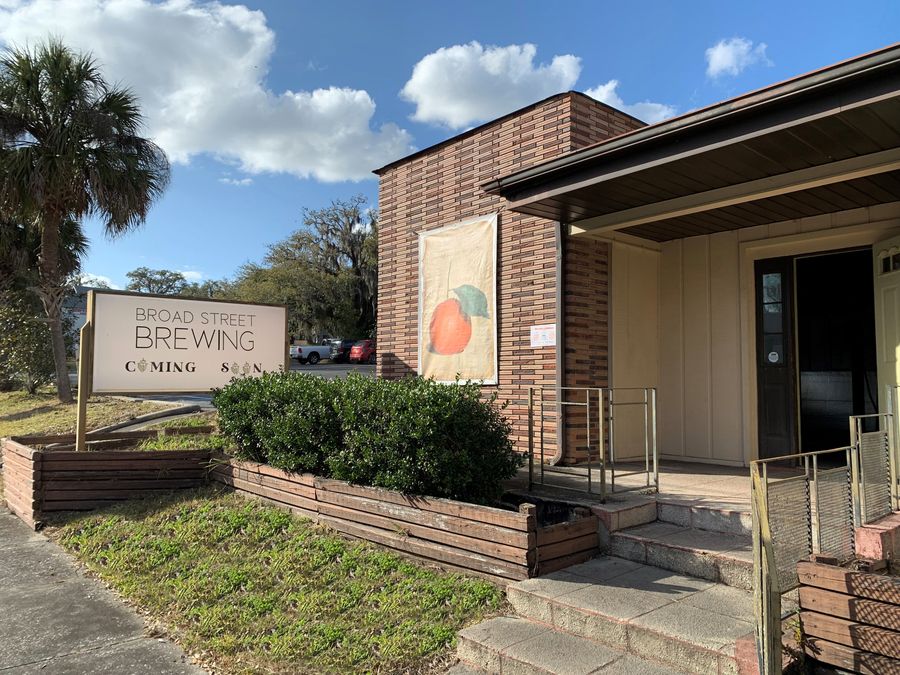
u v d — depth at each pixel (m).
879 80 4.04
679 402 8.07
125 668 3.81
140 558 5.59
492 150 8.38
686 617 3.63
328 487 5.94
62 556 5.98
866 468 4.36
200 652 3.97
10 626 4.41
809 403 8.97
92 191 13.57
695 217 7.08
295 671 3.67
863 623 3.10
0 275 16.56
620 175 5.55
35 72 13.15
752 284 7.57
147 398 15.19
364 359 34.62
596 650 3.58
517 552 4.41
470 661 3.75
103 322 7.71
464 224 8.67
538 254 7.66
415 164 9.64
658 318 8.30
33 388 16.09
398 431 5.23
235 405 7.26
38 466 7.00
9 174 13.11
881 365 6.14
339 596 4.58
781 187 5.59
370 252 43.91
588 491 5.47
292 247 44.94
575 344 7.33
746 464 7.44
